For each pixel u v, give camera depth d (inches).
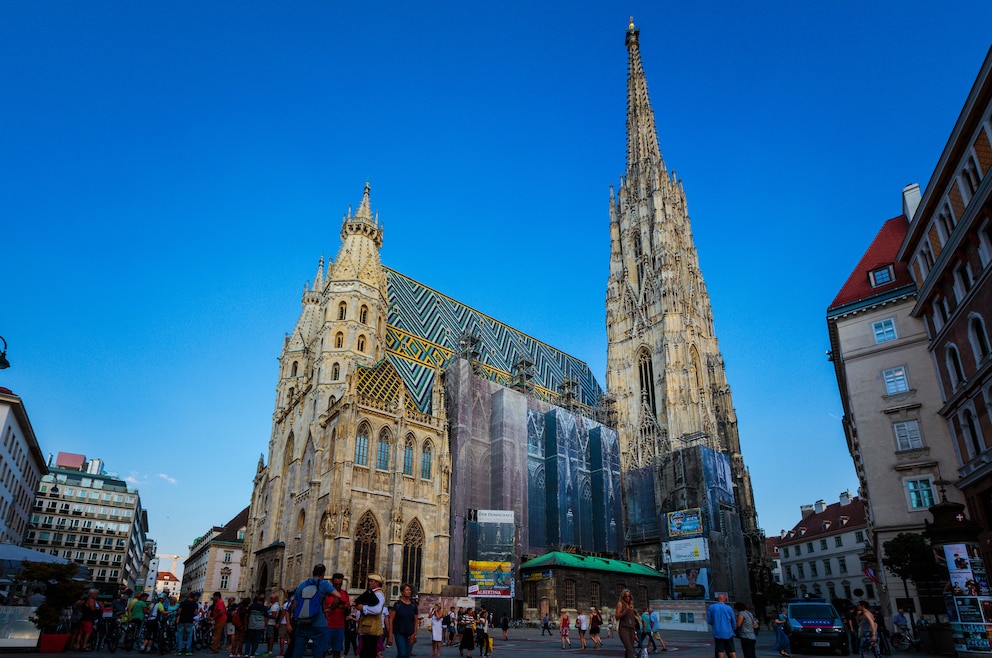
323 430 2952.8
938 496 2034.9
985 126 1593.3
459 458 3196.4
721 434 4335.6
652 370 4394.7
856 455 3228.3
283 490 3326.8
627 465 4168.3
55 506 6274.6
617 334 4712.1
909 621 1920.5
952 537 1331.2
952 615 1278.3
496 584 2847.0
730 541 3553.2
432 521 2974.9
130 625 1462.8
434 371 3688.5
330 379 3181.6
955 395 1907.0
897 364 2245.3
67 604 1273.4
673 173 5246.1
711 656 1405.0
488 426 3491.6
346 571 2561.5
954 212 1819.6
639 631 1142.3
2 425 3356.3
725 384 4485.7
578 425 3887.8
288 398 3713.1
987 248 1641.2
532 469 3553.2
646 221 4832.7
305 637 674.8
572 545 3479.3
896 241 2532.0
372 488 2800.2
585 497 3750.0
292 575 2832.2
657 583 3479.3
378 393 3041.3
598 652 1540.4
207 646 1595.7
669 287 4382.4
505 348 4534.9
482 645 1423.5
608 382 4618.6
